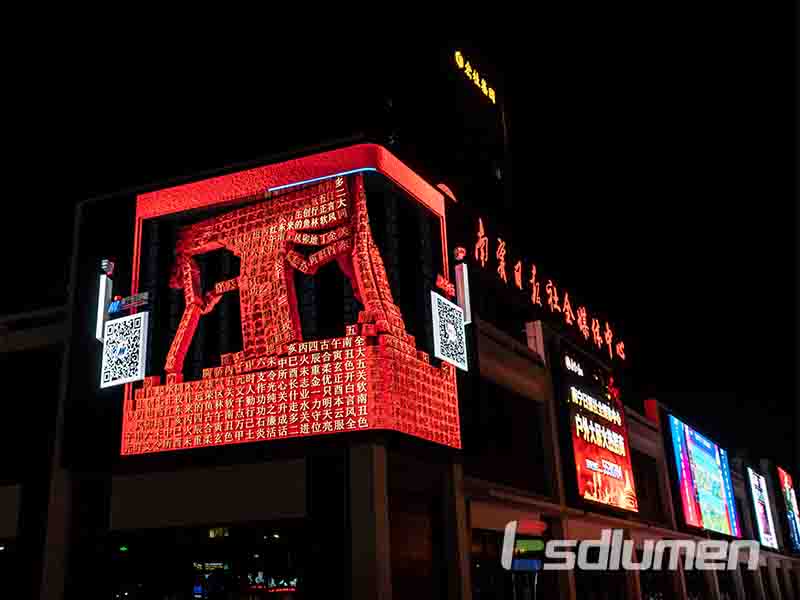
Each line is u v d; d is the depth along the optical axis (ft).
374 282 63.77
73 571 68.74
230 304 69.46
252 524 63.72
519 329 101.40
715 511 160.86
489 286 92.73
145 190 75.15
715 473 168.66
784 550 210.38
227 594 63.52
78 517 70.64
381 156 68.44
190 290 69.87
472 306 76.18
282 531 63.21
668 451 144.05
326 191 67.67
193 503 66.39
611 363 126.82
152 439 66.59
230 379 65.31
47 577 68.80
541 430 98.07
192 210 72.43
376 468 61.16
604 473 106.83
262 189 70.18
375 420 60.18
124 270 73.72
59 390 76.07
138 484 69.10
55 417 75.20
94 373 71.20
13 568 71.92
